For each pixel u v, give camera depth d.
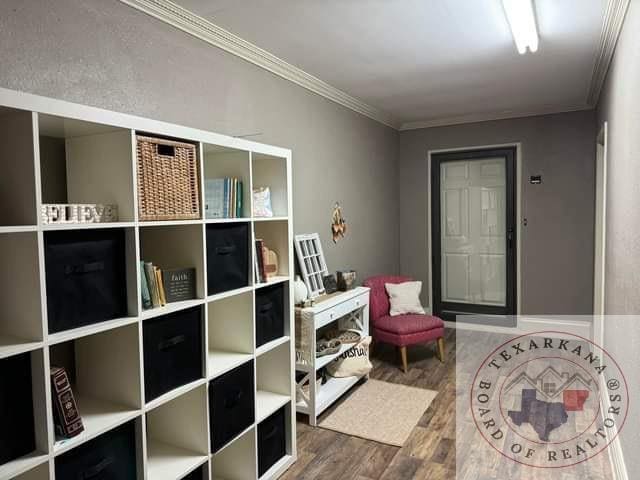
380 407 3.30
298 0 2.33
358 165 4.59
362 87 3.94
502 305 5.27
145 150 1.78
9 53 1.74
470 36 2.83
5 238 1.47
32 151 1.39
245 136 2.97
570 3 2.39
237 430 2.21
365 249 4.77
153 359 1.80
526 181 5.03
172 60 2.44
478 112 5.00
